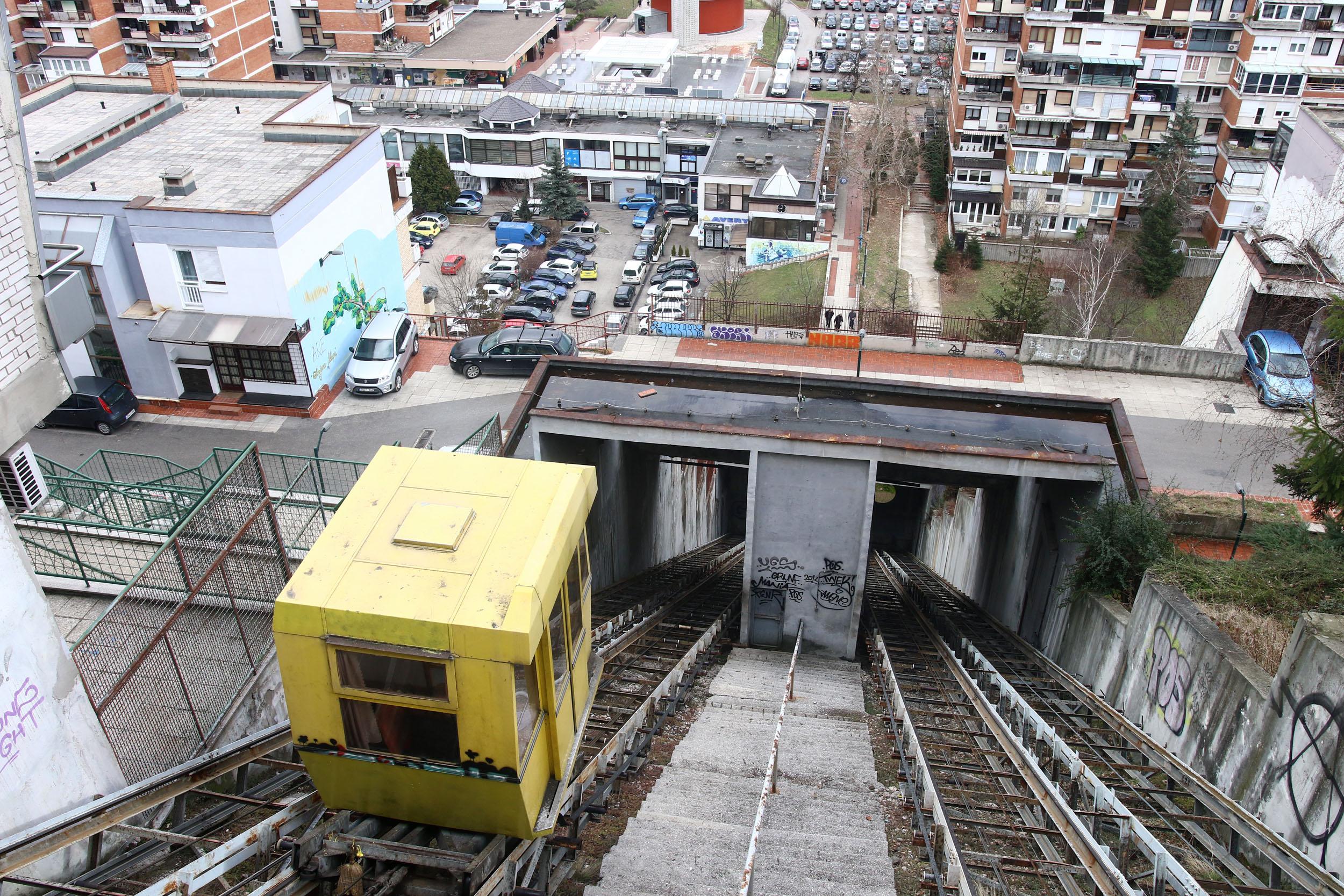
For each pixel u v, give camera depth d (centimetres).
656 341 3928
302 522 1859
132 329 2994
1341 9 5784
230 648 1295
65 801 1027
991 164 6475
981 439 2023
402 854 807
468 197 6556
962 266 5766
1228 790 1273
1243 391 3384
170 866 976
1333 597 1484
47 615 1027
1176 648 1448
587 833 1070
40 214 2938
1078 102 6047
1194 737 1375
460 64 7962
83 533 1702
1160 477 2908
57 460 2825
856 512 2094
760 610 2242
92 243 2897
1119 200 6159
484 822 836
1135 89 6425
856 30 10500
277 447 2928
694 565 3178
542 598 773
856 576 2155
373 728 788
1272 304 3450
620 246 6122
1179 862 1052
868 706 1702
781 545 2161
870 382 2205
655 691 1521
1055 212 6234
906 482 2544
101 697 1118
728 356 3819
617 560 2552
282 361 3042
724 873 949
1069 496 2062
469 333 4200
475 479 894
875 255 5859
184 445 2933
